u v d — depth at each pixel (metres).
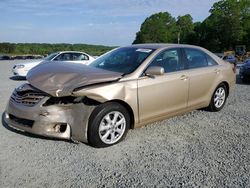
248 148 4.50
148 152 4.27
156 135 4.98
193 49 5.94
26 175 3.51
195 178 3.54
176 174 3.63
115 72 4.67
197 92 5.76
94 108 4.21
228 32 79.44
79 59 13.76
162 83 4.95
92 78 4.26
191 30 105.31
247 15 80.00
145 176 3.56
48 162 3.85
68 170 3.66
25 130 4.33
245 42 79.00
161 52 5.20
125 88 4.45
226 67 6.57
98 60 5.58
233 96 8.65
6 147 4.28
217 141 4.78
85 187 3.29
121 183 3.39
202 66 6.00
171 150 4.36
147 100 4.75
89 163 3.87
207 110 6.58
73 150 4.24
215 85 6.25
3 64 28.12
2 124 5.28
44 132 4.14
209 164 3.91
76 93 4.00
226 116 6.25
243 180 3.51
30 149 4.23
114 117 4.42
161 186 3.35
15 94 4.62
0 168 3.65
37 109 4.17
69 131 4.16
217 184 3.41
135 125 4.72
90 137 4.21
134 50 5.39
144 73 4.80
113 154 4.16
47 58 13.66
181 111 5.48
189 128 5.39
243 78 11.91
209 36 86.06
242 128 5.47
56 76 4.39
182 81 5.33
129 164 3.87
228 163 3.96
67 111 4.14
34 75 4.56
